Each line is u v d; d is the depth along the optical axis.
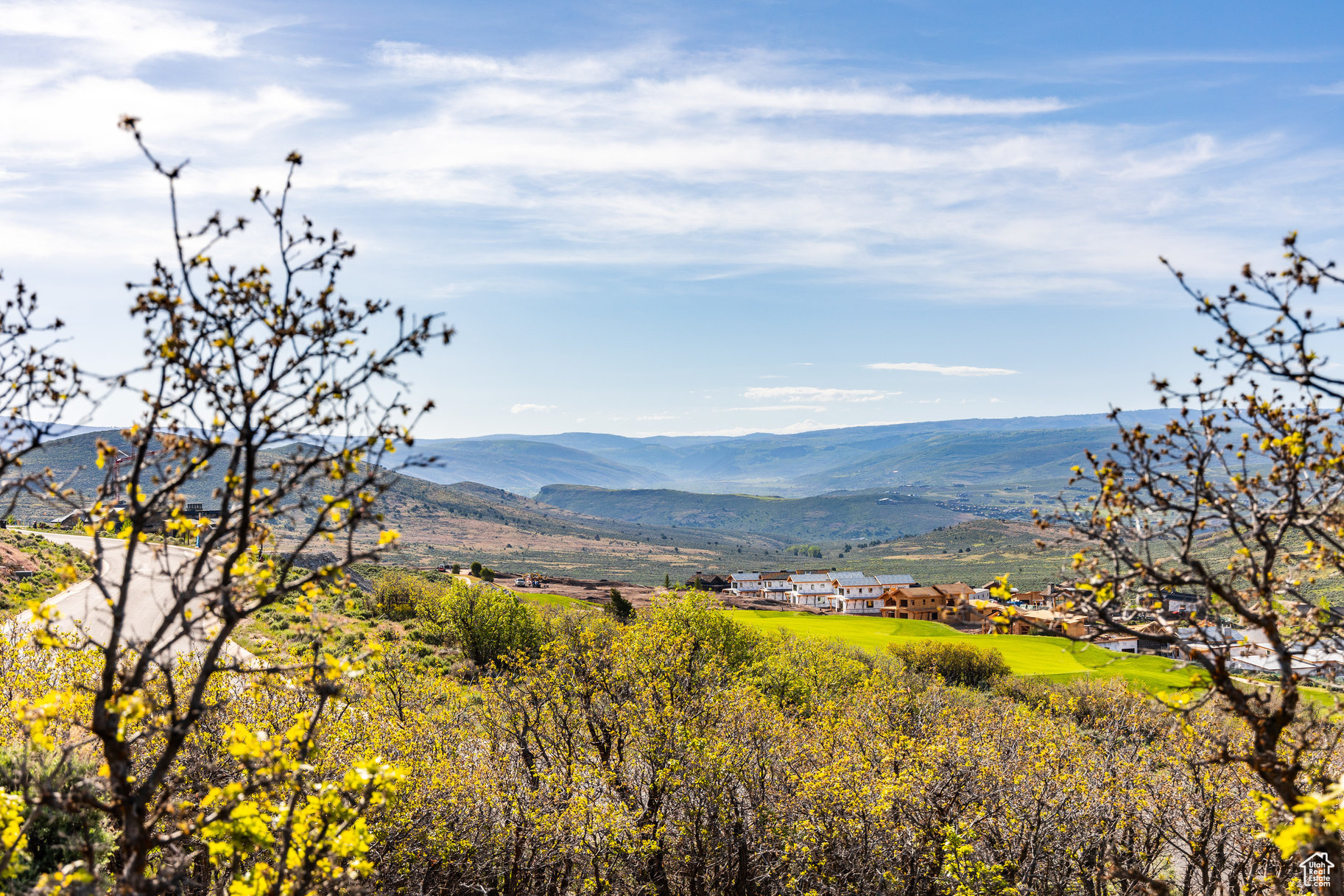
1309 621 6.56
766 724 20.34
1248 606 6.81
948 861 15.36
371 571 67.94
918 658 55.28
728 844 18.05
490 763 18.00
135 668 5.95
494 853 15.41
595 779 17.91
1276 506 6.42
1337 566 6.42
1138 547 6.76
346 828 7.03
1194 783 16.19
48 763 8.45
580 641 21.11
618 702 19.84
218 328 5.41
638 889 16.77
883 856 16.97
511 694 19.80
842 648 53.50
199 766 11.70
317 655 6.39
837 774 17.86
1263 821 7.45
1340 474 6.12
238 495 5.66
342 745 13.77
